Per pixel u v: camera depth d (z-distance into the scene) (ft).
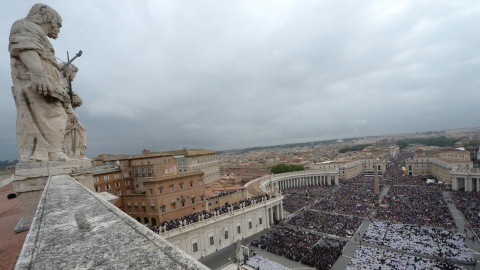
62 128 53.42
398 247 201.67
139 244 14.92
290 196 425.69
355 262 178.29
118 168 236.22
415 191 421.18
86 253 13.84
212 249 205.98
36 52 48.34
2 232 35.01
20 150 49.19
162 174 242.37
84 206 25.57
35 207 46.06
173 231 181.27
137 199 208.95
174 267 11.07
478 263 170.71
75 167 53.62
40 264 12.50
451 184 467.52
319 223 273.75
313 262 180.96
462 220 265.13
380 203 339.77
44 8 55.11
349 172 612.70
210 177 446.19
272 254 202.08
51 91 49.26
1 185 109.19
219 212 229.25
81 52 68.74
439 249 191.72
